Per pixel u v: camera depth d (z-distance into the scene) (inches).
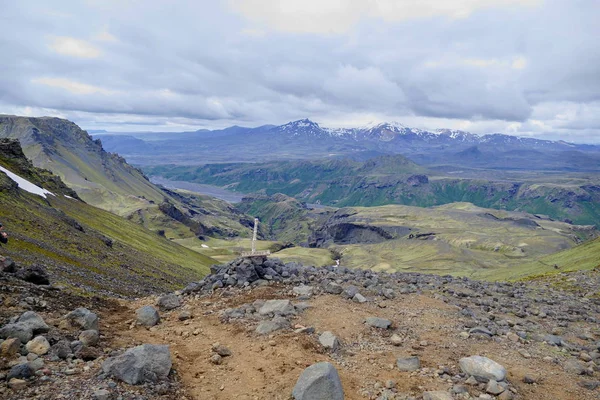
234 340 744.3
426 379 611.5
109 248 3523.6
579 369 670.5
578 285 1529.3
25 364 492.7
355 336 776.9
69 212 4862.2
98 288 1865.2
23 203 3292.3
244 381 586.2
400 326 851.4
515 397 568.1
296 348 698.8
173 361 636.1
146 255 4311.0
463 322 902.4
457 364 671.1
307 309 919.0
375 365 658.8
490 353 732.0
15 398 443.2
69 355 569.9
